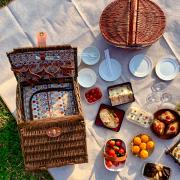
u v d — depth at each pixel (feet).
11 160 6.36
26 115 5.89
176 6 6.61
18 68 5.63
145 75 6.45
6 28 6.58
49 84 5.99
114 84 6.48
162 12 6.30
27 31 6.59
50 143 5.62
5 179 6.32
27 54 5.49
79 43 6.57
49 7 6.62
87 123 6.39
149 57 6.48
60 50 5.50
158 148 6.34
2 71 6.51
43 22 6.60
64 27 6.59
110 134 6.37
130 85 6.39
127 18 6.22
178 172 6.30
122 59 6.53
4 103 6.48
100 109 6.37
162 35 6.56
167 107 6.43
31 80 5.86
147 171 6.23
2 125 6.43
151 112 6.43
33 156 5.65
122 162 6.16
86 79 6.43
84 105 6.42
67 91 6.00
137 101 6.46
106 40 6.24
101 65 6.48
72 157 5.72
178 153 6.17
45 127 5.56
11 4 6.63
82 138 5.64
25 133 5.54
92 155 6.34
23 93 5.94
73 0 6.63
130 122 6.39
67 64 5.67
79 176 6.30
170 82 6.47
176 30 6.57
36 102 5.94
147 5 6.30
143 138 6.21
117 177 6.30
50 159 5.69
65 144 5.65
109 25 6.26
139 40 6.20
